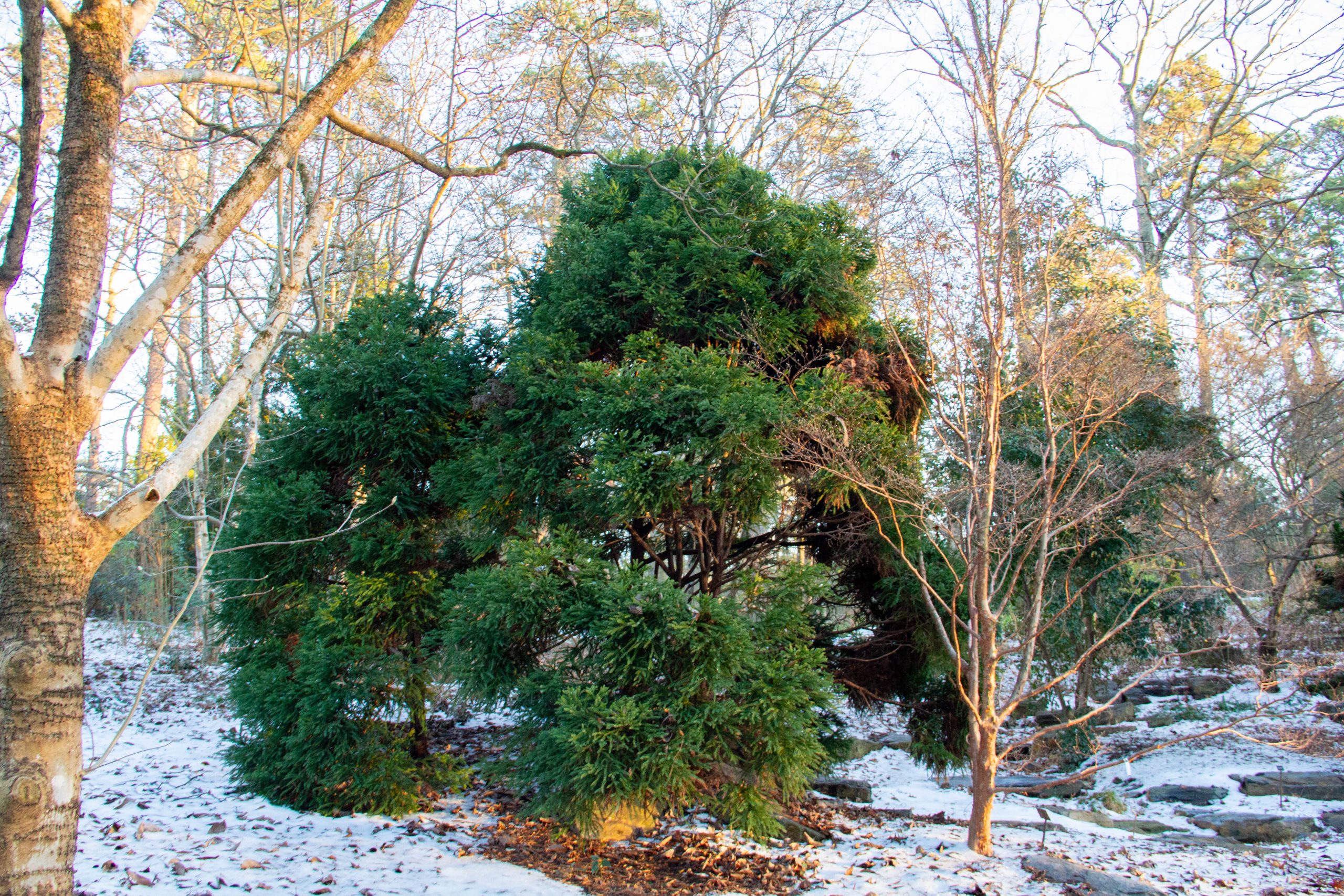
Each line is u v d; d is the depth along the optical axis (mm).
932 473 10578
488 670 7094
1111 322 8797
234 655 8922
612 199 9367
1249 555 15164
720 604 6699
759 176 8797
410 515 9047
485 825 7668
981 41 7262
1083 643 14453
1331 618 13609
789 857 6867
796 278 8320
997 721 7211
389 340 9172
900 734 16219
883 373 8977
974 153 7441
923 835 7977
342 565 9062
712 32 15875
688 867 6602
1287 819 9797
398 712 8461
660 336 8469
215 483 15781
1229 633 13812
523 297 10102
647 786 6137
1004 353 7566
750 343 8289
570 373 7918
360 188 10297
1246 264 12602
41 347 3291
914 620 9125
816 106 17062
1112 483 9398
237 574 8555
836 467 7348
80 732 3213
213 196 15414
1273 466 14430
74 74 3564
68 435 3289
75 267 3428
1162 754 13641
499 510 8258
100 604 22312
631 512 7016
